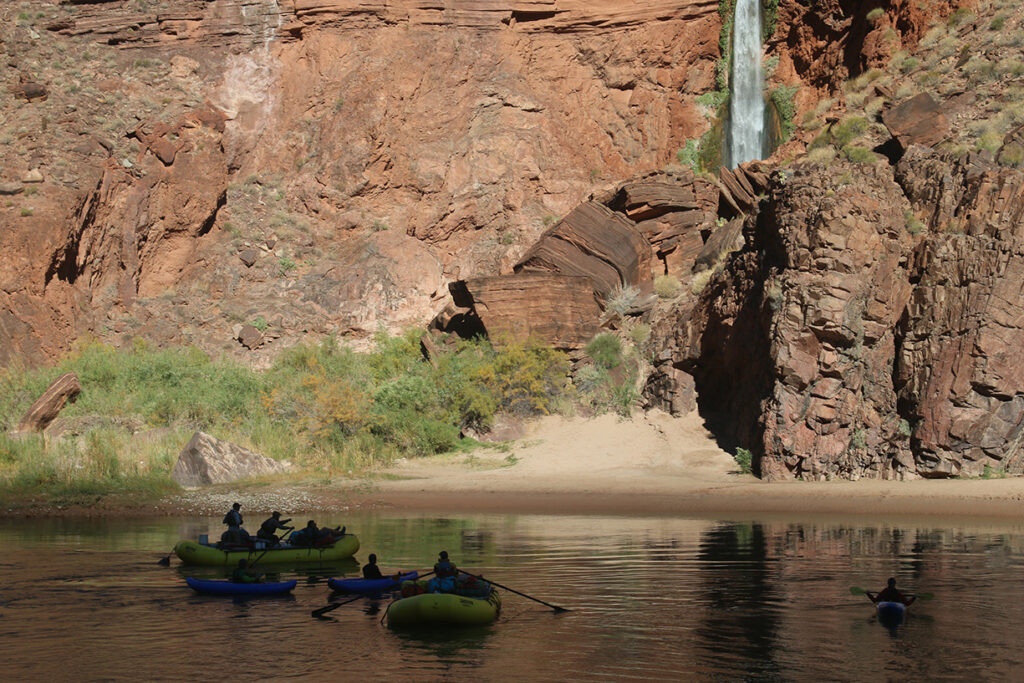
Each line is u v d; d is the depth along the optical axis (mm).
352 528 26328
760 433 37406
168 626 15211
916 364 35781
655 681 12109
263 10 66062
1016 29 49406
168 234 58594
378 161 62562
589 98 66438
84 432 42219
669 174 53906
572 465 39594
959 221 37094
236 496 33500
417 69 64812
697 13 66062
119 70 63531
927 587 17500
